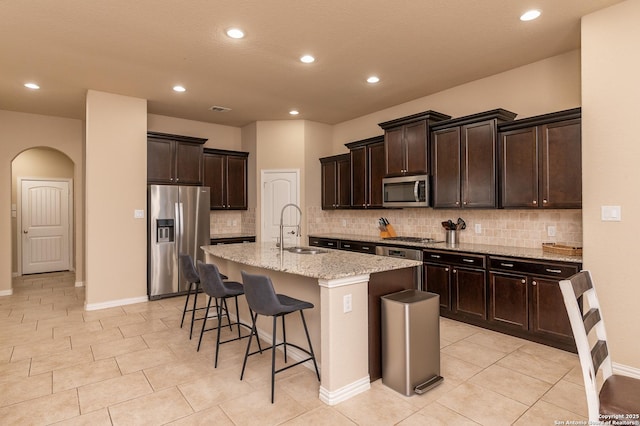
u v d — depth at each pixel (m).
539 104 3.79
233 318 4.09
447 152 4.24
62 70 3.91
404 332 2.47
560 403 2.36
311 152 6.22
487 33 3.18
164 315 4.34
